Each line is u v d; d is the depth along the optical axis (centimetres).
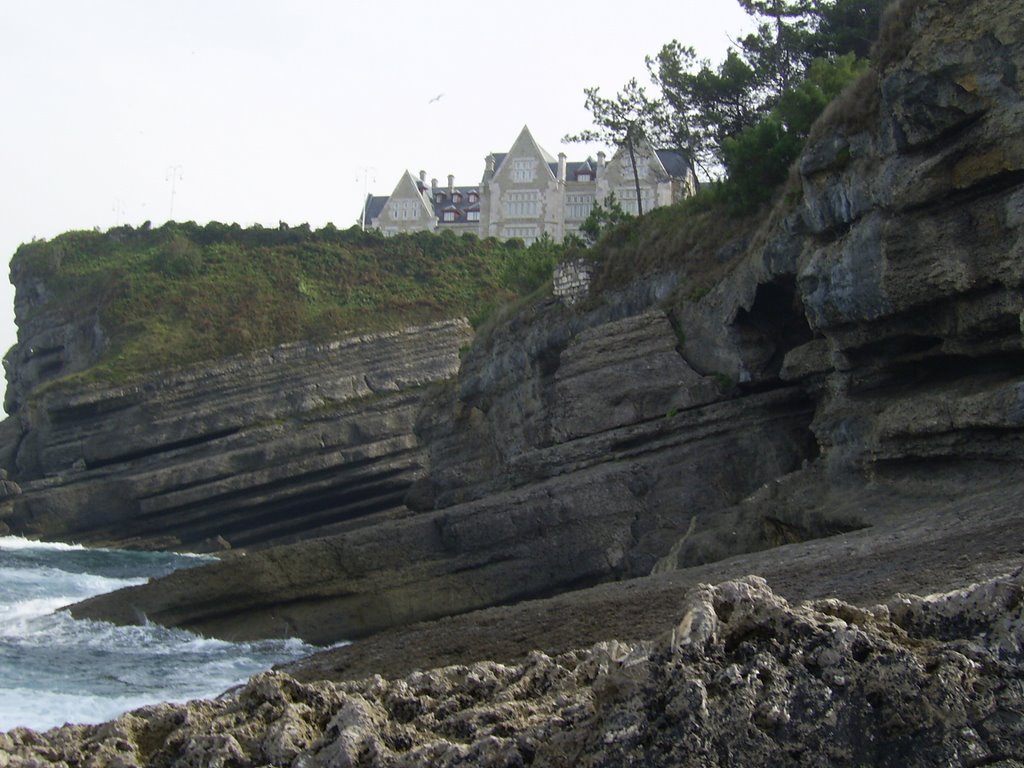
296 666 2330
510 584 3522
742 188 4041
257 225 11562
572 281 4666
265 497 8606
